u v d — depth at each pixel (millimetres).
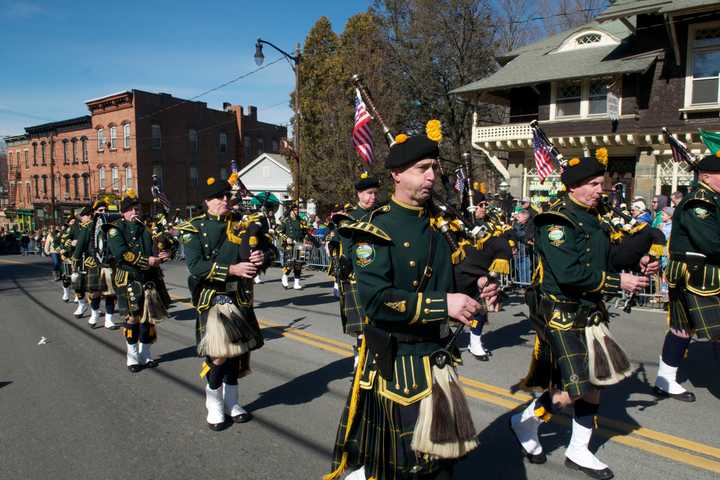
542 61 19422
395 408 2410
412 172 2428
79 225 11539
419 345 2469
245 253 4234
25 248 33531
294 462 3803
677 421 4320
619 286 3297
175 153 37719
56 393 5336
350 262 4727
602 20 16234
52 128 42062
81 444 4156
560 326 3355
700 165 4352
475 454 3836
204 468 3736
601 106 17734
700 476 3480
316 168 25656
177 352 6844
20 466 3816
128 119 35562
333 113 25000
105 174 37844
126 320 6012
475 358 6105
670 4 15078
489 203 7387
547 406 3568
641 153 17047
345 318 4949
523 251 10117
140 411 4812
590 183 3367
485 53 26297
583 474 3523
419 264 2443
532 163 19625
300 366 5988
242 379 5574
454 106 26969
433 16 25953
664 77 16344
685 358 6004
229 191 4461
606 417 4410
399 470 2381
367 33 27422
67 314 9930
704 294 4363
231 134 42125
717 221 4238
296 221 12305
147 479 3604
